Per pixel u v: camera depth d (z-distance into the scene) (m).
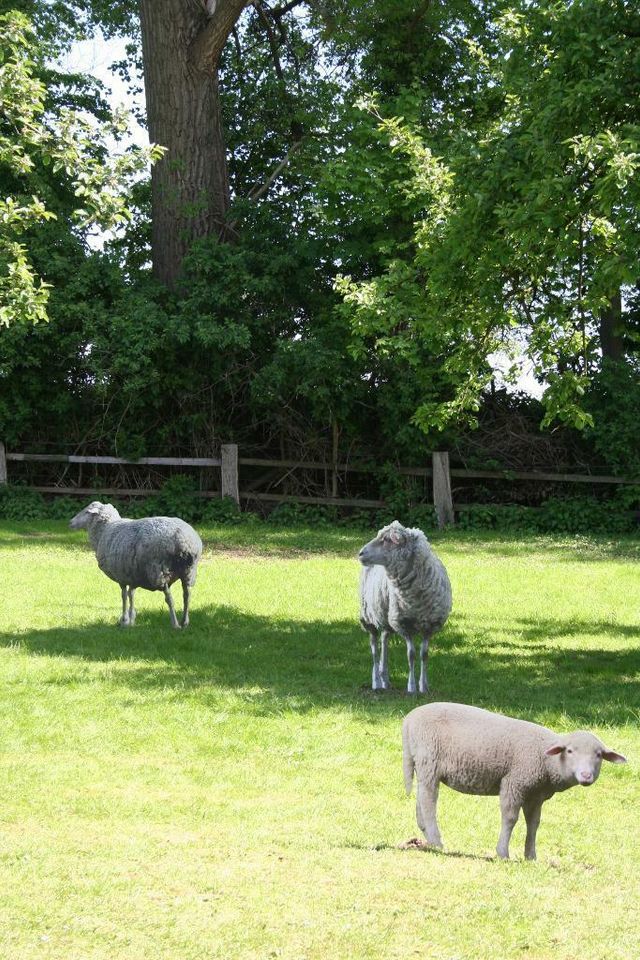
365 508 29.03
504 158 12.70
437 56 29.73
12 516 27.23
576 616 17.11
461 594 18.77
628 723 10.46
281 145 33.44
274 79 32.12
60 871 6.02
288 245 29.73
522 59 14.26
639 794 8.58
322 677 12.59
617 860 6.90
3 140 12.04
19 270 12.95
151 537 14.77
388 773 8.81
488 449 29.09
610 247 13.34
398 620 11.61
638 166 11.25
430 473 28.53
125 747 9.30
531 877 6.25
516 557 23.33
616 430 27.81
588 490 29.02
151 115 29.59
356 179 26.70
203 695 11.27
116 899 5.60
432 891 5.84
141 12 29.28
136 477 29.17
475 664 13.57
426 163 17.59
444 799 8.40
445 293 13.98
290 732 9.95
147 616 16.05
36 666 12.37
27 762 8.70
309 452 29.69
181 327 27.70
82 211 11.88
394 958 4.94
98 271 28.67
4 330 27.03
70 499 28.00
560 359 16.50
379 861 6.41
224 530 26.19
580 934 5.33
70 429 29.38
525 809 6.65
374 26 29.86
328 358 27.58
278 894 5.74
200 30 29.31
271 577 20.09
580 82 12.10
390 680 12.53
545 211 12.12
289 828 7.27
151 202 30.70
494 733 6.63
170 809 7.63
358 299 15.93
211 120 29.83
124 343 27.69
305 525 27.98
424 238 16.22
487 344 15.57
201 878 5.98
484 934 5.25
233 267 28.70
